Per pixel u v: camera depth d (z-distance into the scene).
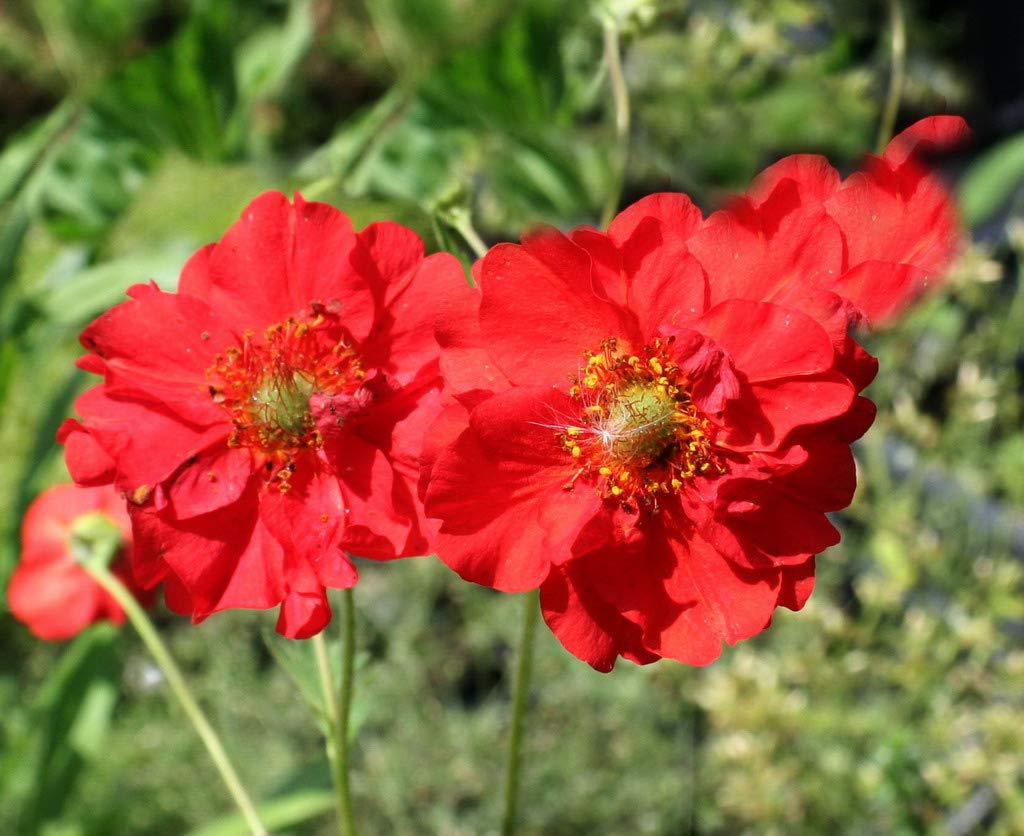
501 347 0.21
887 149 0.21
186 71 0.36
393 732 0.42
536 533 0.21
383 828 0.41
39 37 0.79
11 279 0.33
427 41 0.32
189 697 0.26
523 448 0.21
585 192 0.36
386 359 0.22
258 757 0.41
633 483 0.21
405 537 0.22
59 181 0.36
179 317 0.22
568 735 0.41
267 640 0.25
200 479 0.22
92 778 0.40
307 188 0.28
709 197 0.34
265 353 0.22
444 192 0.24
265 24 0.49
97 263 0.37
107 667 0.35
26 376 0.45
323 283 0.22
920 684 0.35
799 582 0.21
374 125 0.31
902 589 0.37
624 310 0.21
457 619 0.46
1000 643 0.35
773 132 0.38
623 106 0.26
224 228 0.32
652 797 0.39
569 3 0.32
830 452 0.21
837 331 0.21
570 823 0.39
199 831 0.31
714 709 0.36
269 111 0.61
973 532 0.38
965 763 0.33
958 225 0.22
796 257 0.21
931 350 0.41
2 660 0.48
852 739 0.36
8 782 0.37
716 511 0.21
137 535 0.22
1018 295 0.38
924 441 0.38
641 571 0.22
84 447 0.22
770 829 0.35
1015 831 0.33
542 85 0.33
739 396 0.21
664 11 0.27
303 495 0.22
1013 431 0.41
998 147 0.32
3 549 0.33
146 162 0.36
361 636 0.43
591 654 0.21
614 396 0.21
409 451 0.22
